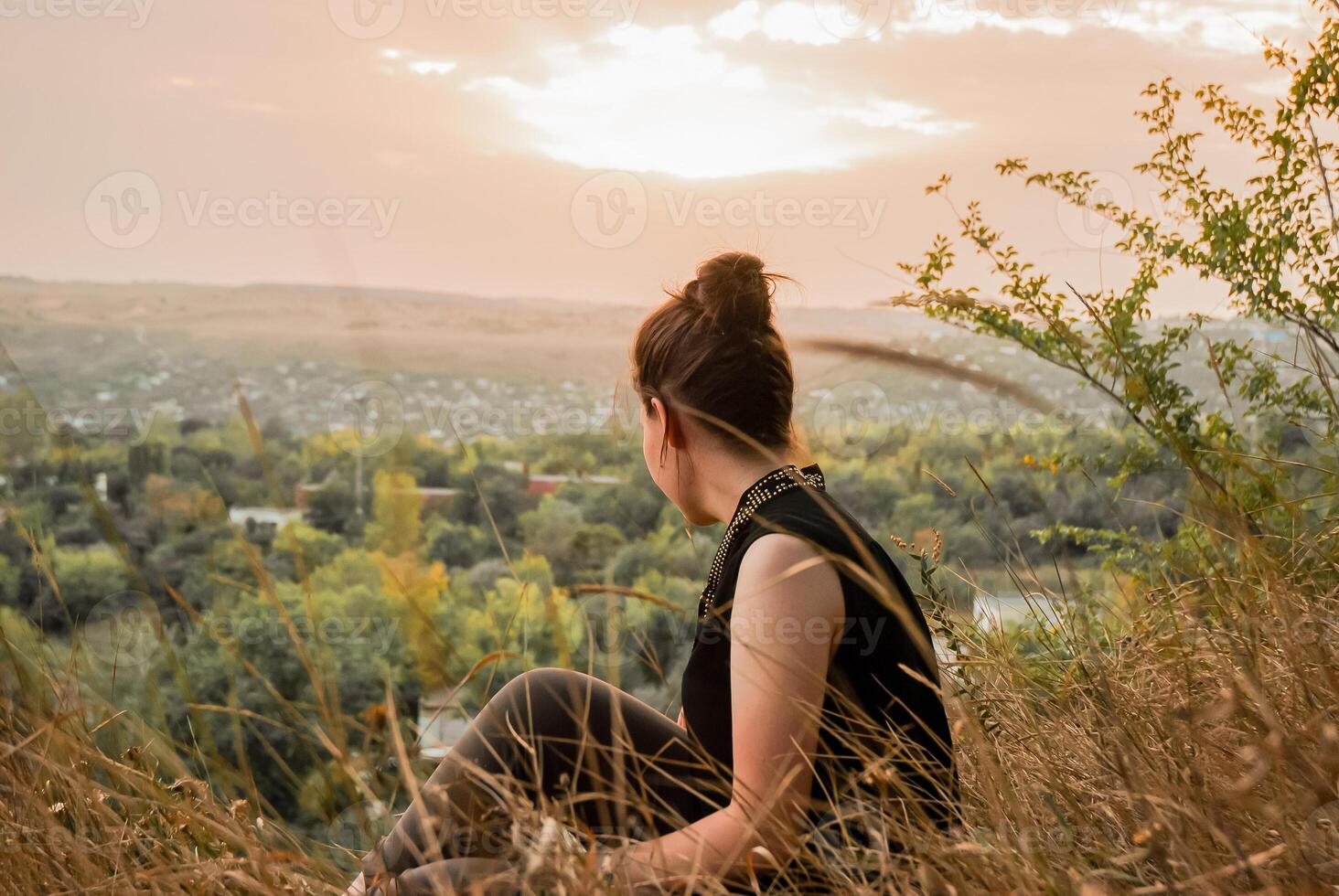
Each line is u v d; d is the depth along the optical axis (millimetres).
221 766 1002
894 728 1158
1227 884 798
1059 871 874
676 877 963
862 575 1013
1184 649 1249
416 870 1015
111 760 1065
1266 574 1244
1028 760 1180
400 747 935
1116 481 2357
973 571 1500
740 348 1358
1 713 1126
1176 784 909
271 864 966
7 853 998
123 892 985
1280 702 1026
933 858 892
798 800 1077
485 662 992
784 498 1283
